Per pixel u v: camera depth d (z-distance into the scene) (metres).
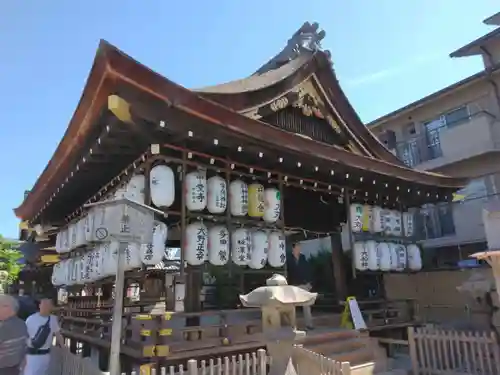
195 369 4.30
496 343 5.95
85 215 8.09
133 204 4.52
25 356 5.23
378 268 9.38
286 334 4.31
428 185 10.30
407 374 6.85
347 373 4.58
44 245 14.54
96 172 7.32
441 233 14.96
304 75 8.88
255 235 7.19
